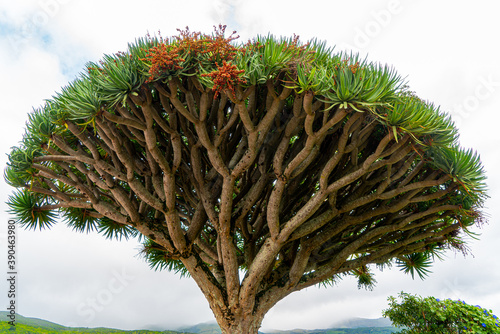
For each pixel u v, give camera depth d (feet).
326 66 15.80
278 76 15.35
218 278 20.44
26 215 21.04
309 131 15.07
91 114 14.42
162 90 14.89
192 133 17.61
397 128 14.85
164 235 19.52
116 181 19.12
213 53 14.69
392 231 19.97
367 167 15.89
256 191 18.66
